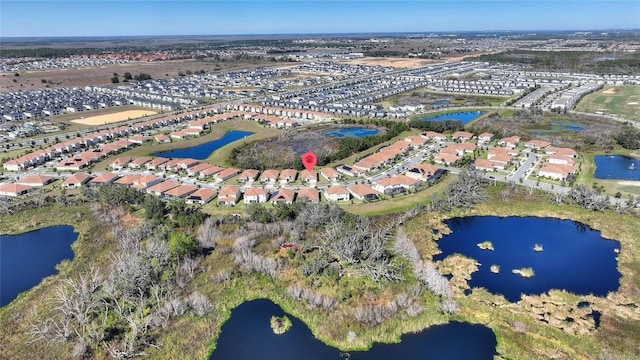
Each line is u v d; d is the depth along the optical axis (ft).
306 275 292.20
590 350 226.99
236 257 311.88
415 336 242.78
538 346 231.50
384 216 384.88
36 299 276.21
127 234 346.33
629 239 340.18
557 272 301.84
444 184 454.81
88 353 229.45
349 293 272.10
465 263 311.06
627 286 281.13
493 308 261.65
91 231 366.63
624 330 239.30
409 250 313.32
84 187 448.65
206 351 234.79
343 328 247.50
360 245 311.68
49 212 405.59
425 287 278.26
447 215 390.42
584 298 268.62
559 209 392.68
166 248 310.65
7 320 256.73
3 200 418.92
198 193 425.28
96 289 281.95
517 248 335.88
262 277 295.69
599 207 384.27
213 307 266.98
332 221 346.33
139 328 241.76
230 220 373.81
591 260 317.01
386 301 266.98
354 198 424.87
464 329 247.09
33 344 235.40
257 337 244.63
